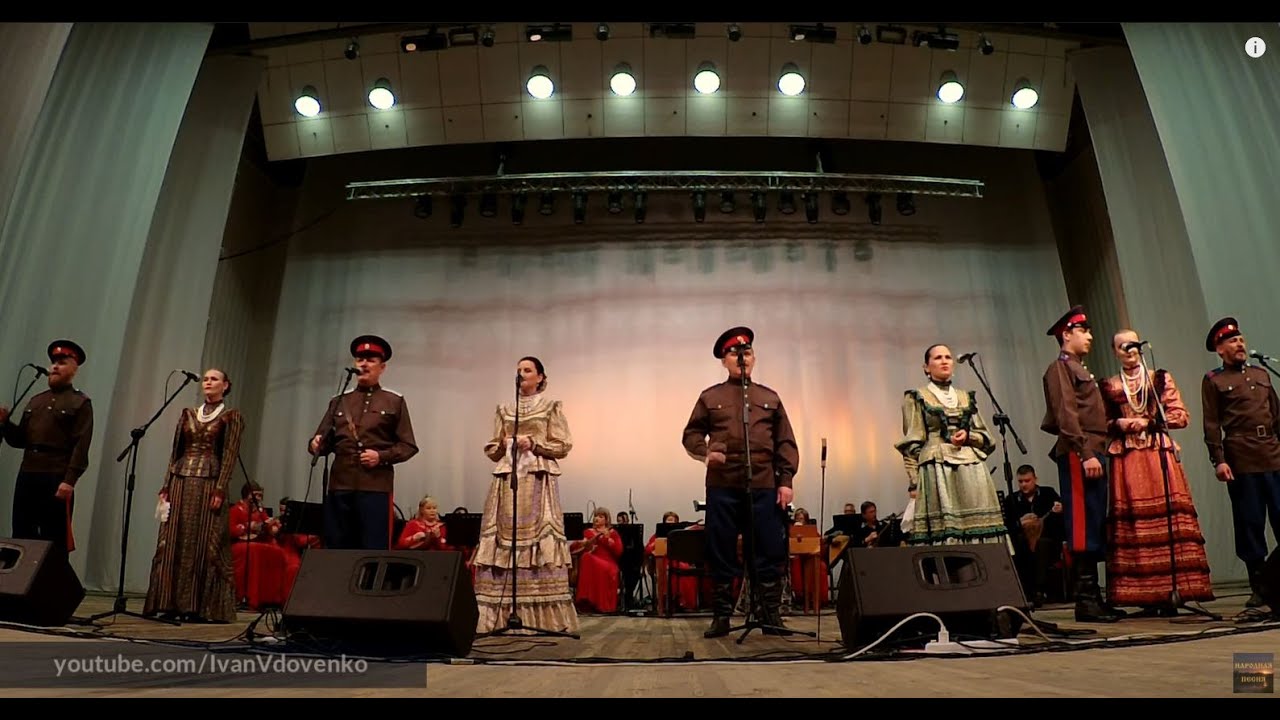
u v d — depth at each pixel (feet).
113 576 24.09
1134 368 14.83
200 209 27.32
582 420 33.99
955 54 29.71
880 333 34.55
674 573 22.63
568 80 29.81
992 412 33.58
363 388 14.06
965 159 36.40
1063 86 30.01
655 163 36.42
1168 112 23.40
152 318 26.08
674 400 34.04
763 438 13.20
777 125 30.14
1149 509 14.16
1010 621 9.01
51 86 22.59
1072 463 13.23
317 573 9.30
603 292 35.22
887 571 9.23
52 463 15.17
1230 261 21.88
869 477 33.17
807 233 35.65
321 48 29.71
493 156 36.55
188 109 28.07
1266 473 14.43
